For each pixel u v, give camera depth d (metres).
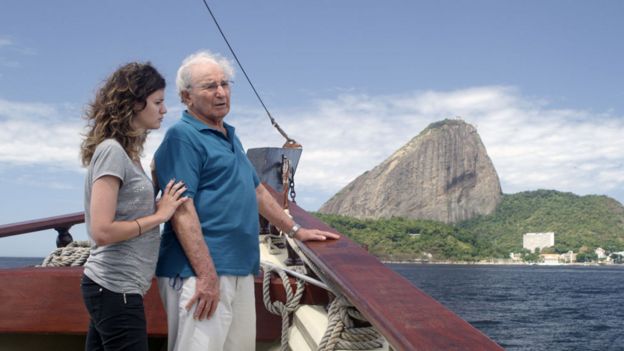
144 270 1.93
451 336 1.11
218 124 2.28
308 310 2.51
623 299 100.62
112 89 1.87
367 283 1.52
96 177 1.82
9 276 2.64
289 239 2.93
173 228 2.10
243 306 2.25
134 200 1.88
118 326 1.86
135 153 1.92
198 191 2.15
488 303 89.81
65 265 3.46
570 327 67.44
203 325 2.09
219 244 2.14
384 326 1.20
